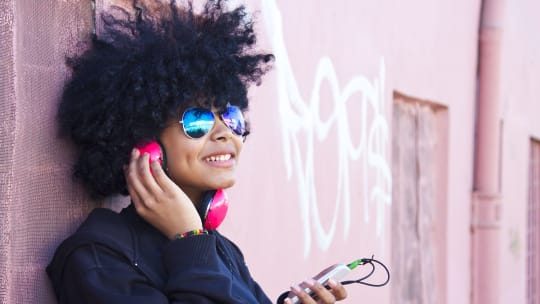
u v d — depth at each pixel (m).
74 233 2.03
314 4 4.04
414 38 5.52
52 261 2.03
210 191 2.18
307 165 3.98
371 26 4.80
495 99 6.87
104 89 2.02
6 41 2.00
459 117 6.46
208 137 2.11
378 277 4.98
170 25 2.09
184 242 1.96
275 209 3.65
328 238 4.23
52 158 2.12
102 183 2.10
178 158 2.07
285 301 2.11
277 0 3.63
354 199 4.59
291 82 3.79
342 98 4.40
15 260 1.99
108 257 1.94
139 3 2.42
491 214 6.84
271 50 3.57
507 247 7.52
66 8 2.19
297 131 3.86
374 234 4.92
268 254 3.59
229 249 2.35
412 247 5.85
